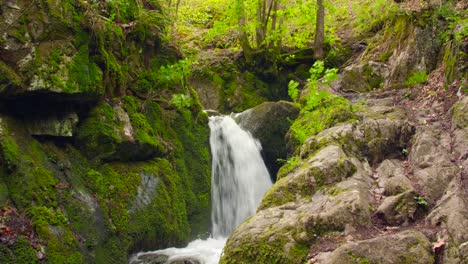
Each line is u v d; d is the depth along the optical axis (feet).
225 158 29.09
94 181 18.58
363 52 38.99
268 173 32.22
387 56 32.89
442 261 13.43
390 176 18.75
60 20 17.69
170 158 23.97
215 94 42.57
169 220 21.42
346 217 15.46
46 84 16.62
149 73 24.85
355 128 22.16
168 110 25.49
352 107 25.46
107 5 21.66
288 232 15.65
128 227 18.88
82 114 19.34
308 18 42.37
